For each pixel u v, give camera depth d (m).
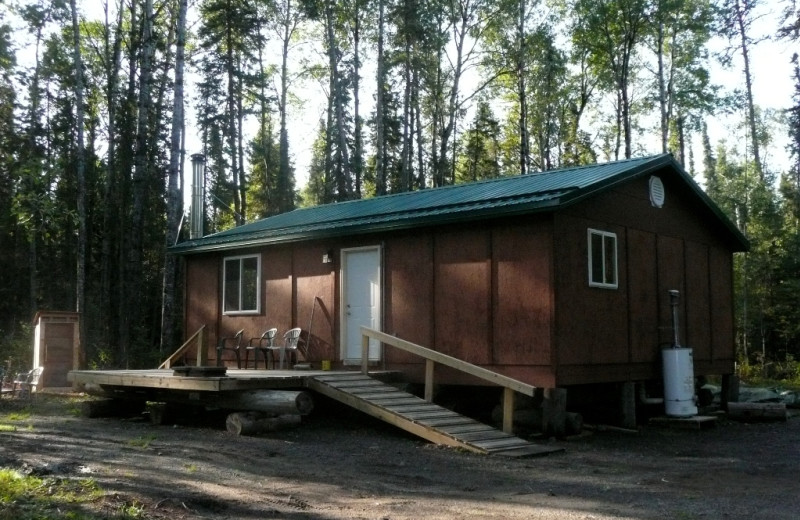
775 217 30.80
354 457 9.67
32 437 10.66
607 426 13.17
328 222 15.24
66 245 32.22
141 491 7.15
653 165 14.06
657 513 6.80
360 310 14.64
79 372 14.17
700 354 15.83
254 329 16.61
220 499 7.03
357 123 34.91
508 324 12.29
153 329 31.97
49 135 31.31
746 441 12.16
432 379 12.17
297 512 6.68
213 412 13.90
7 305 32.62
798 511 6.94
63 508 6.27
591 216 12.81
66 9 26.28
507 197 12.52
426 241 13.58
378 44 30.42
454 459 9.69
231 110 32.78
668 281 14.96
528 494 7.66
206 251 17.56
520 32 32.72
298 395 11.35
